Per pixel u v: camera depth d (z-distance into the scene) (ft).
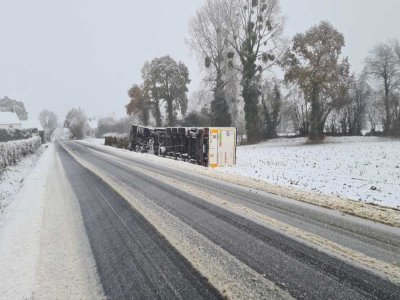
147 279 13.37
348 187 33.60
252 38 115.24
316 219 20.98
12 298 12.34
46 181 39.99
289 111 149.07
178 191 30.50
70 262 15.35
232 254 15.58
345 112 133.80
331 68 102.73
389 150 70.03
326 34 104.73
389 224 19.77
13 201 29.27
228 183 34.83
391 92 146.00
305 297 11.66
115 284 13.07
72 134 344.08
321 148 85.46
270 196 28.04
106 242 17.72
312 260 14.75
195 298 11.81
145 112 184.24
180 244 17.02
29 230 20.38
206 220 21.07
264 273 13.58
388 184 35.14
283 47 114.42
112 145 130.11
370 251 15.67
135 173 43.50
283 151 83.10
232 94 133.39
